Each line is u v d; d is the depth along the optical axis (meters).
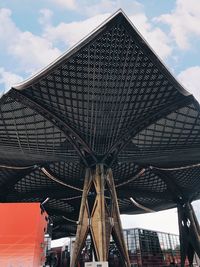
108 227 35.12
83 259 58.59
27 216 28.25
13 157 37.09
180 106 32.78
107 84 30.41
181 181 49.94
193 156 38.72
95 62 28.16
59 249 70.25
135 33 25.73
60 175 46.12
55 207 61.88
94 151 38.53
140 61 28.36
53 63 26.64
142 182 50.41
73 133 35.59
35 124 33.91
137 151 39.12
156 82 30.19
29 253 26.61
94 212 36.00
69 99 31.42
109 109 33.06
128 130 35.94
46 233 32.06
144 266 65.00
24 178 46.00
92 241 34.69
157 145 37.97
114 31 25.89
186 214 52.06
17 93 29.34
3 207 28.47
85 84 30.16
